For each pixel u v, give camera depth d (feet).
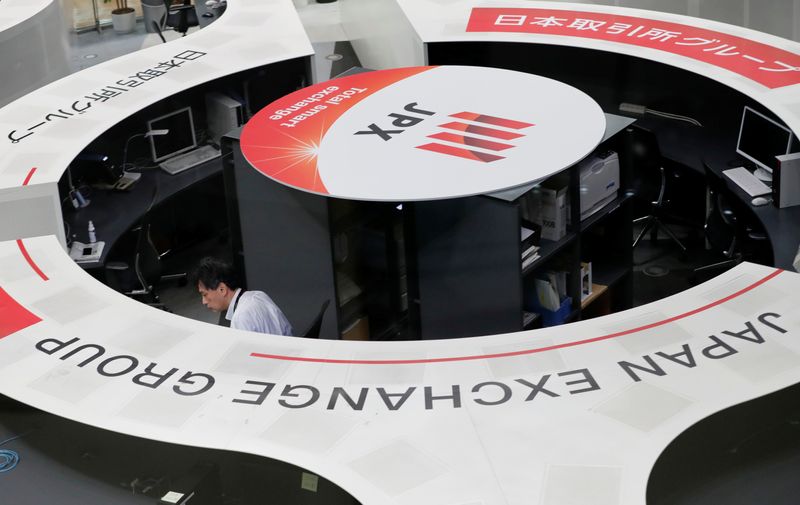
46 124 20.35
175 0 38.40
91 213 20.63
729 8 28.53
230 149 18.22
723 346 11.73
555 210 16.88
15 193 17.67
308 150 17.51
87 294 13.97
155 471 11.67
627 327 12.27
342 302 18.25
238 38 24.17
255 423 10.93
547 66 23.91
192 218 24.43
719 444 11.38
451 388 11.33
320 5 40.14
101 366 12.16
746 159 20.36
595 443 10.27
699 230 22.53
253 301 15.93
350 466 10.19
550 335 12.23
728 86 19.88
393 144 17.48
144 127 22.97
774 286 12.90
